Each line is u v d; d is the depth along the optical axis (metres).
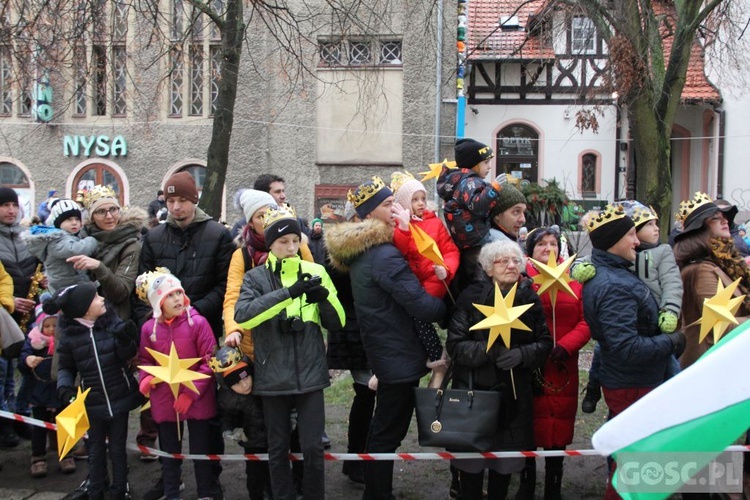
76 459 4.94
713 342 3.63
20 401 5.19
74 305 3.78
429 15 11.45
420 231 3.46
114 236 4.47
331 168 15.66
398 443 3.70
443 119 15.28
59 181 16.47
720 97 17.14
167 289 3.79
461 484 3.62
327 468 4.75
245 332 3.88
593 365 4.11
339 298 4.22
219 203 9.70
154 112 15.84
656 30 10.62
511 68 18.11
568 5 10.42
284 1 10.39
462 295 3.56
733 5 11.20
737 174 17.12
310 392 3.53
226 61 9.48
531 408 3.57
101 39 9.43
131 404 3.96
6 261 5.12
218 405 3.90
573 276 3.49
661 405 1.84
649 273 3.50
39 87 15.25
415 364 3.61
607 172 18.02
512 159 18.34
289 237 3.60
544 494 4.05
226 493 4.34
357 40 11.87
